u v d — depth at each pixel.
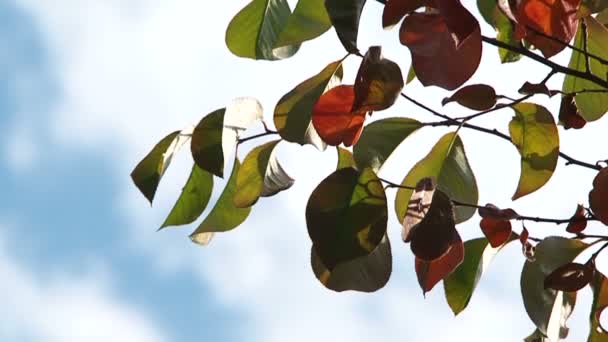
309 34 1.45
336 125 1.37
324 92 1.38
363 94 1.30
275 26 1.47
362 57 1.30
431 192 1.32
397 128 1.45
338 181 1.33
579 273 1.47
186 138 1.43
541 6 1.37
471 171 1.48
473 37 1.28
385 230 1.32
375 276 1.38
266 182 1.45
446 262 1.38
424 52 1.29
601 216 1.40
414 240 1.31
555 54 1.39
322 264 1.38
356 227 1.32
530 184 1.46
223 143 1.40
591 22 1.48
